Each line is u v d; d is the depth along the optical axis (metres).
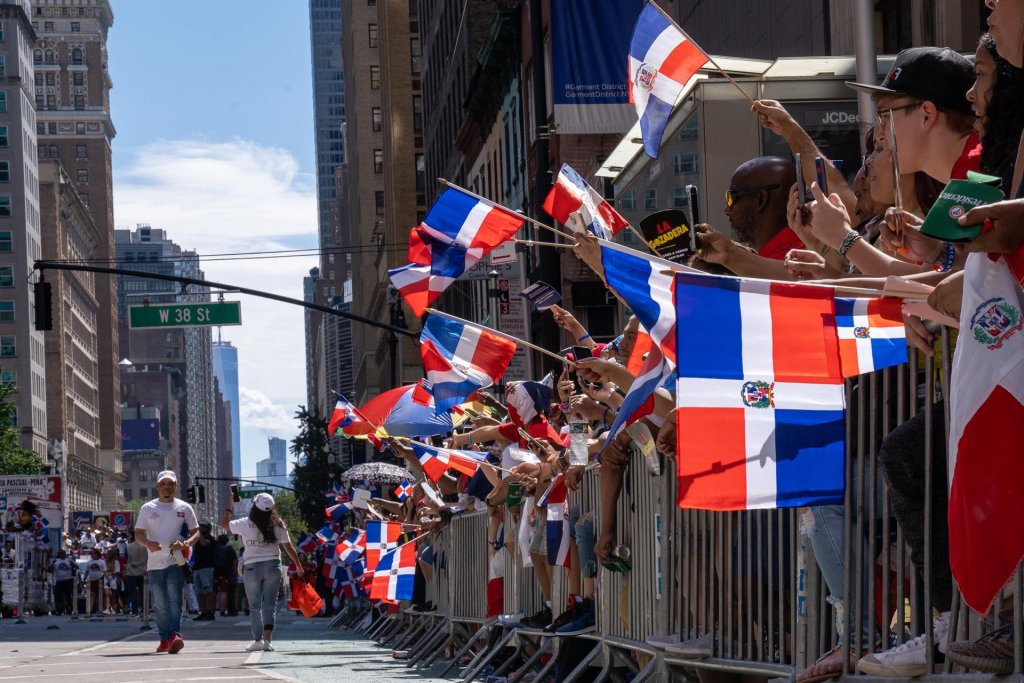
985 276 4.58
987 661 5.07
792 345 5.70
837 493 5.64
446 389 12.33
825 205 6.02
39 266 36.53
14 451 104.44
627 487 10.02
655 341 5.76
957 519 4.65
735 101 14.45
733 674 8.51
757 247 8.24
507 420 14.53
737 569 7.88
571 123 21.23
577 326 9.95
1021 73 5.33
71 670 16.50
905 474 5.77
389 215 103.06
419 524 20.98
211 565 37.78
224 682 13.88
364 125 127.81
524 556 12.75
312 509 101.75
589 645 11.35
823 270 6.03
